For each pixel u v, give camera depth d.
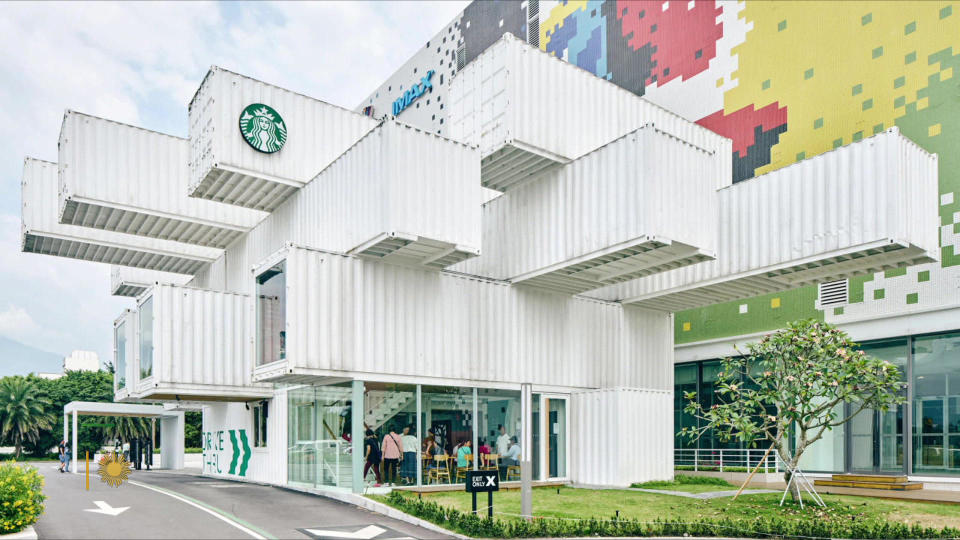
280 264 14.70
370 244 14.89
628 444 18.00
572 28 31.69
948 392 18.31
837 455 20.83
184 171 21.70
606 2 29.95
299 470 17.47
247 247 22.98
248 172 17.88
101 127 20.16
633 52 28.45
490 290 17.88
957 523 11.80
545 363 18.75
